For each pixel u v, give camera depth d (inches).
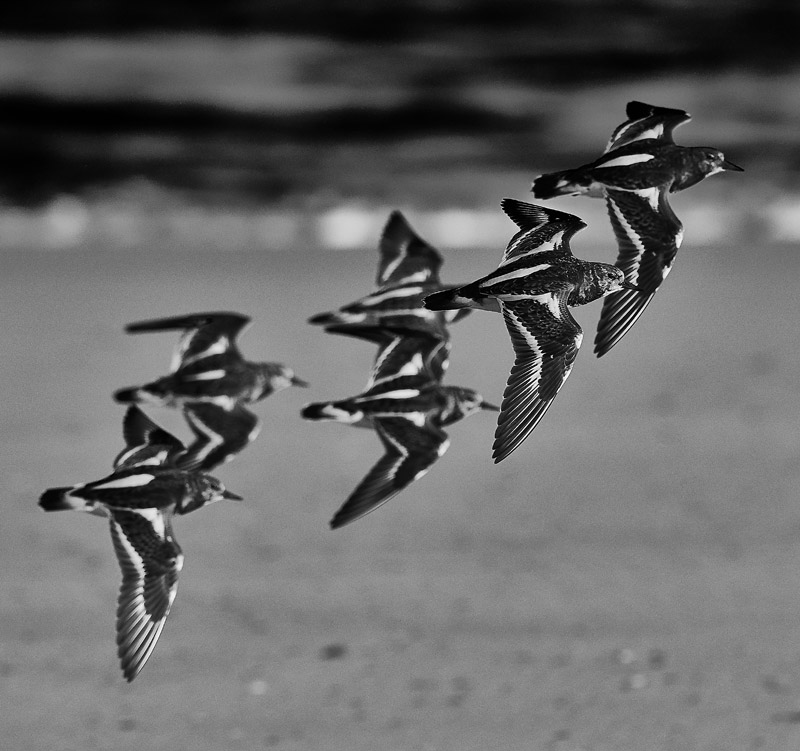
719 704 906.1
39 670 946.7
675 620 1011.3
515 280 645.3
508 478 1262.3
